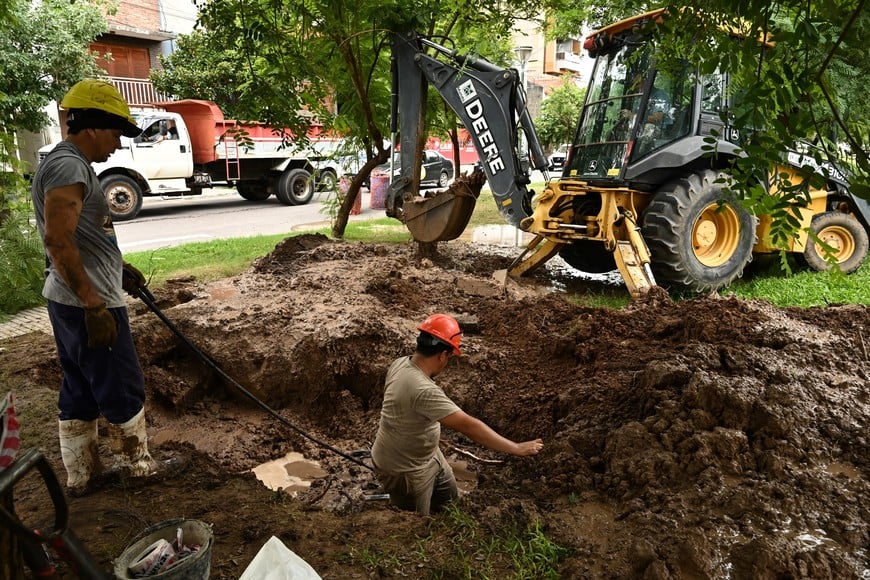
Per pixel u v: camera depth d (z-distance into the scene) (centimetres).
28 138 1616
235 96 1989
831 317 555
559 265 965
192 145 1655
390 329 555
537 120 2198
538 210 789
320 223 1429
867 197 228
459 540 286
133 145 1497
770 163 254
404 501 355
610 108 768
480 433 334
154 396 512
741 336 470
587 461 356
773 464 324
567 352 522
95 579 167
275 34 644
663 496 310
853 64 232
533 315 594
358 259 820
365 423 498
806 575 256
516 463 390
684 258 722
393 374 346
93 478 342
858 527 285
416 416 335
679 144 716
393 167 932
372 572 264
